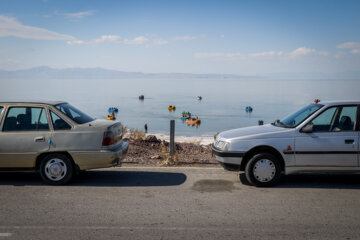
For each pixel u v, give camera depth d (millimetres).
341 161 5895
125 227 4102
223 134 6711
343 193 5613
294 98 159375
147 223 4234
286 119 6805
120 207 4867
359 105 6070
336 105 6105
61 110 6355
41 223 4223
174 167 7695
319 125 6047
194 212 4652
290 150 5969
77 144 6102
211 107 111188
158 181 6418
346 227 4109
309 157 5941
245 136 6176
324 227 4105
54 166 6090
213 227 4102
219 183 6266
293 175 6973
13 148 6086
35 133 6129
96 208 4816
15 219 4359
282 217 4453
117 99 161875
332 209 4785
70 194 5535
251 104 123438
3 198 5297
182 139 23750
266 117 77438
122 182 6348
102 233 3912
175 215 4531
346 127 5992
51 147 6086
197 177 6730
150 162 8289
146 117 78438
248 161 6023
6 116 6246
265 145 6020
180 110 98688
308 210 4738
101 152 6094
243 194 5551
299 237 3807
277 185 6133
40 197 5359
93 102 136500
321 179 6609
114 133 6430
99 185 6133
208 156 9156
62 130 6148
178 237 3799
